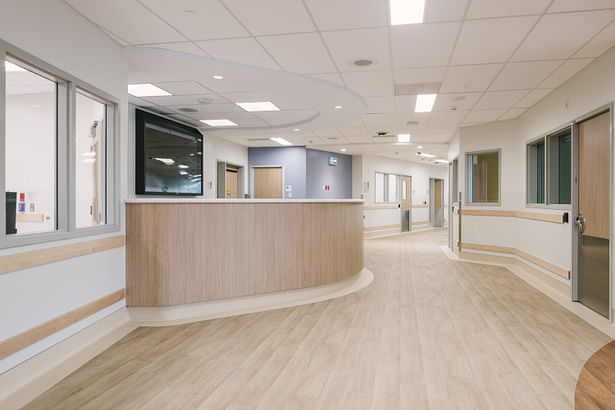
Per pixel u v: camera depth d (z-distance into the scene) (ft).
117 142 12.95
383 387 8.86
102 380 9.11
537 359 10.45
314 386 8.89
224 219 14.67
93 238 11.55
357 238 20.33
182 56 13.78
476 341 11.79
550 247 18.66
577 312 14.74
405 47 13.16
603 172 13.91
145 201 13.51
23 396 8.29
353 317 14.19
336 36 12.35
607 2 10.07
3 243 8.19
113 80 12.70
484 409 7.93
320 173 39.55
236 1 10.18
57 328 9.93
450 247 33.65
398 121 25.23
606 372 9.64
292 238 16.35
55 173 10.55
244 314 14.48
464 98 19.54
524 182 22.93
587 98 14.78
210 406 7.99
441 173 58.65
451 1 10.09
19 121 18.02
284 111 23.12
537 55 13.78
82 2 10.24
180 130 24.90
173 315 13.83
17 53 8.62
